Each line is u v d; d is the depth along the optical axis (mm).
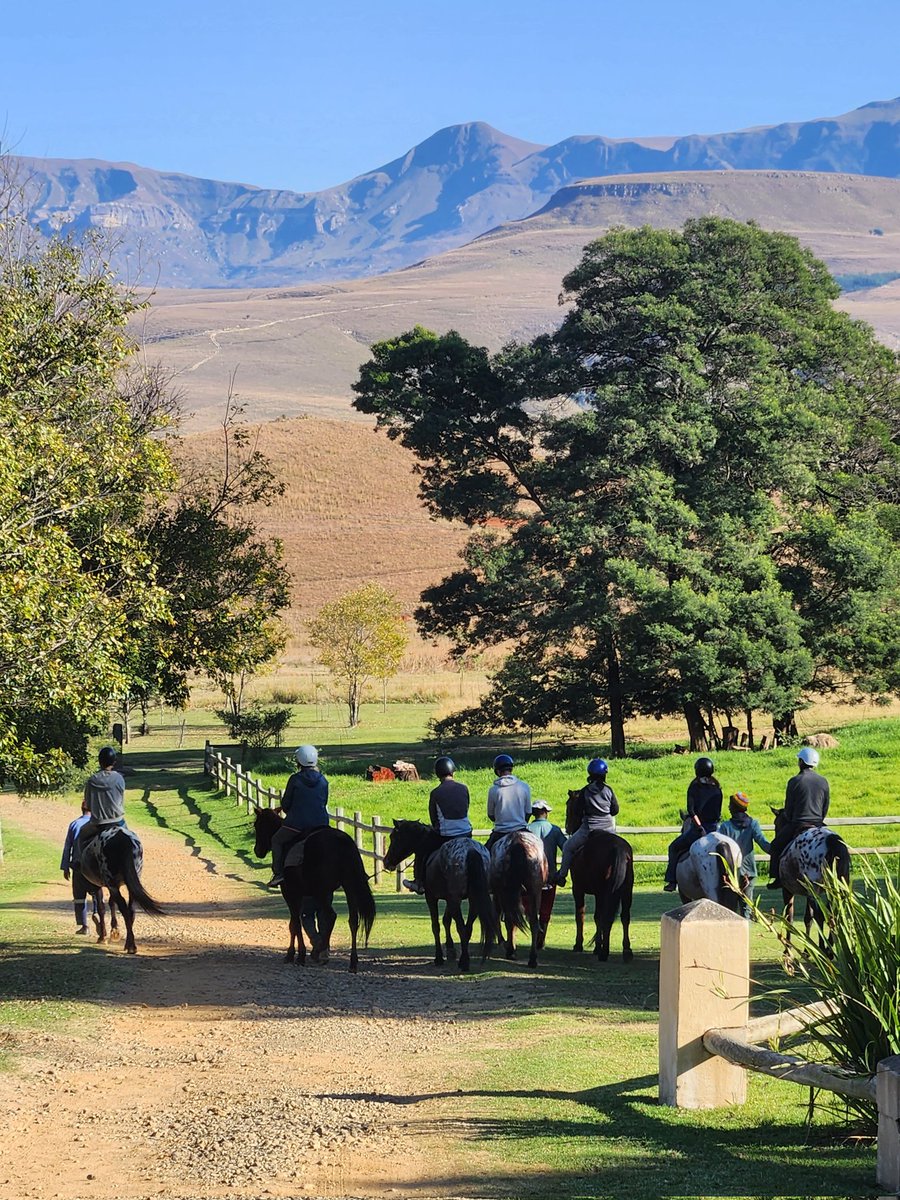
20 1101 9992
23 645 15891
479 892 15414
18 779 23859
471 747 57094
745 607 45344
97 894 18562
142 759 58344
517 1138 8125
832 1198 6680
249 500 32875
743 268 49406
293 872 16094
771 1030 8562
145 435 23219
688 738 58281
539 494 54719
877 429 51312
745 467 48781
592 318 48094
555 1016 12180
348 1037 12031
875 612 48250
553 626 48156
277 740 56156
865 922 7715
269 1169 7938
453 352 52438
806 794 15203
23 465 16781
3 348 19438
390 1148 8164
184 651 29641
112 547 20531
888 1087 6672
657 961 16031
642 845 26562
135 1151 8633
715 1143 7770
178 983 15172
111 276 21891
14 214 21922
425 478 55219
